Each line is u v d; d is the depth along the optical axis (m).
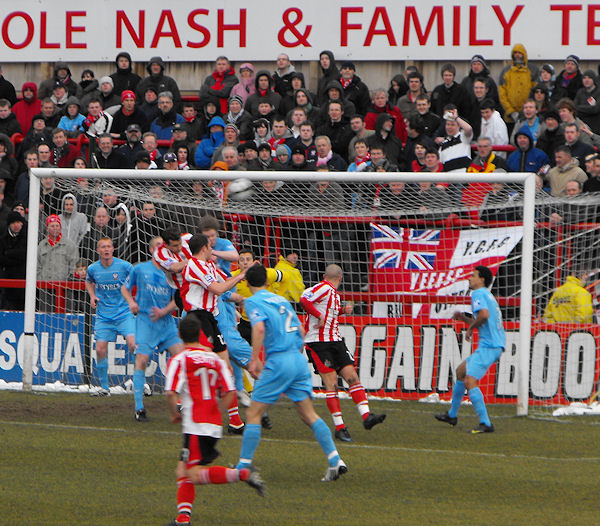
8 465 29.80
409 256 45.94
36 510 24.75
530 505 25.95
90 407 41.06
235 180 45.88
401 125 56.12
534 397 43.47
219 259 38.97
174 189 50.81
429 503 26.03
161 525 23.59
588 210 44.44
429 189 47.53
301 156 51.09
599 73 58.00
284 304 28.62
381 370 45.59
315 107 57.69
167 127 58.91
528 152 50.69
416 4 60.69
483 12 59.88
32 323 45.31
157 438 34.53
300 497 26.62
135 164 55.22
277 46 62.72
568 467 30.80
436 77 61.31
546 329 43.53
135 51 64.50
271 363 28.12
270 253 47.56
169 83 60.84
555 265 44.44
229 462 30.91
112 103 61.28
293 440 34.94
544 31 59.25
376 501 26.22
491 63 60.38
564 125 50.34
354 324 45.97
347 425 38.31
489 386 44.12
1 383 46.88
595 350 43.00
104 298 43.41
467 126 50.78
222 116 60.47
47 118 60.72
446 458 32.00
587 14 58.66
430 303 45.44
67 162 56.53
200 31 63.62
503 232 45.16
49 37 65.50
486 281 37.62
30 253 45.22
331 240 46.88
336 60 62.00
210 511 25.08
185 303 34.94
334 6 61.78
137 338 38.59
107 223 47.91
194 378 24.02
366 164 50.75
